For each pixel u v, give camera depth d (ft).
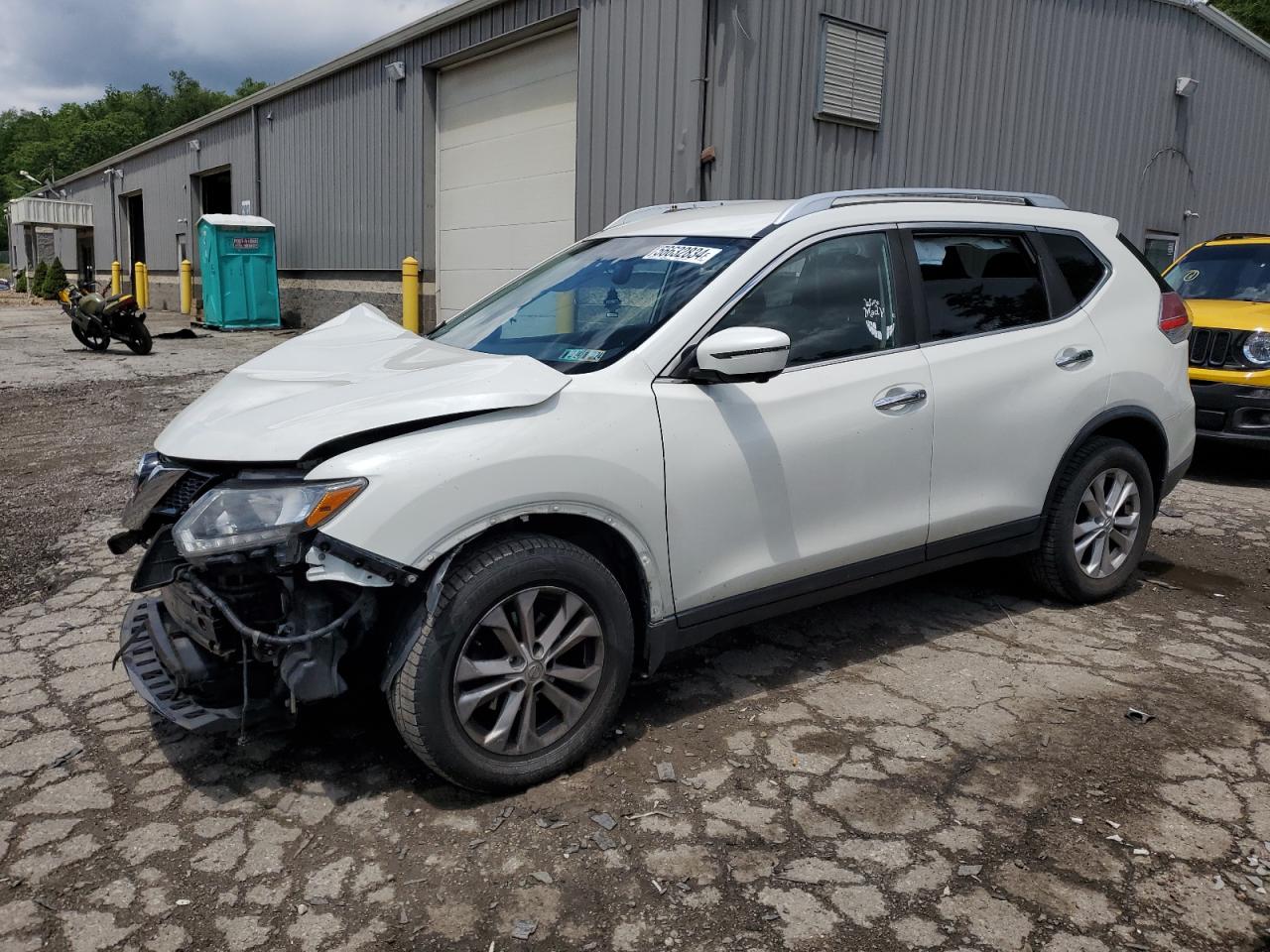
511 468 9.25
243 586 9.10
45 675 12.51
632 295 11.59
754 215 12.27
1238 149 51.37
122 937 7.81
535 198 40.04
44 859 8.79
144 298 84.58
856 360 11.94
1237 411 23.97
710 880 8.48
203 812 9.52
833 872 8.57
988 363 13.07
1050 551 14.42
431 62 44.47
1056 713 11.52
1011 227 13.89
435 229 47.03
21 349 50.75
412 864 8.71
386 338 12.89
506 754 9.62
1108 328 14.53
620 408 10.07
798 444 11.25
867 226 12.42
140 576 9.27
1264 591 16.14
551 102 38.58
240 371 11.47
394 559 8.73
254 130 64.23
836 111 33.01
